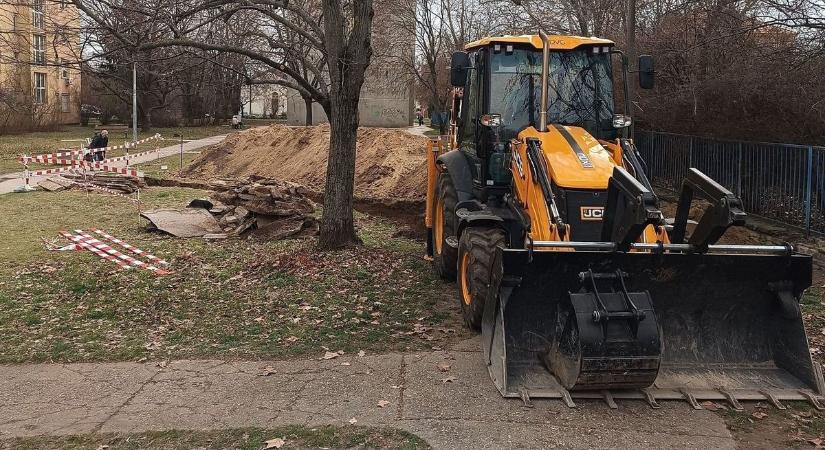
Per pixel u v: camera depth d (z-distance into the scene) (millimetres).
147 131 48406
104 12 8891
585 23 15773
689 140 14781
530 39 7332
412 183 15719
